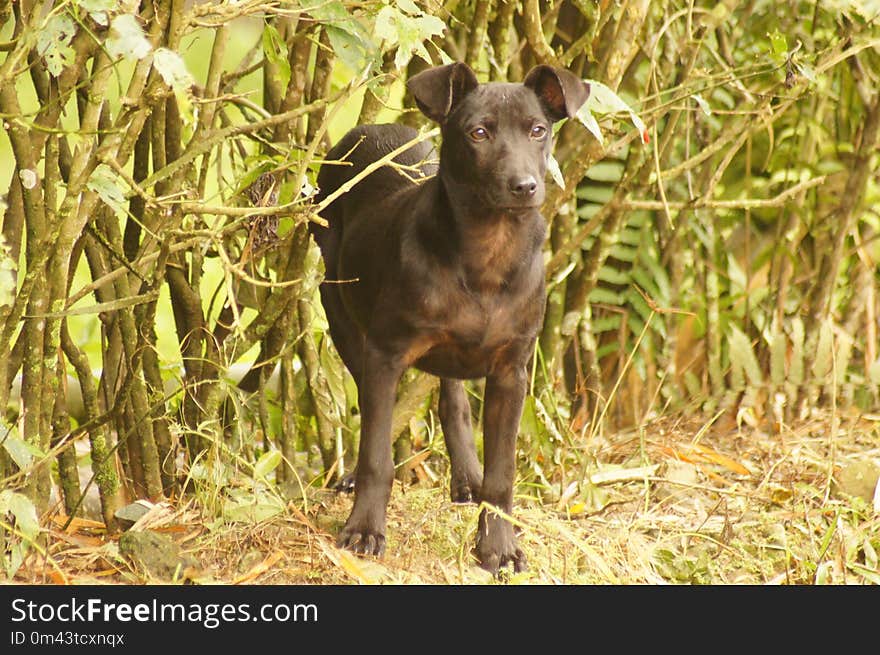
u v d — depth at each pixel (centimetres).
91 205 576
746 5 856
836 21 855
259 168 622
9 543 586
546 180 739
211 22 561
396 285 620
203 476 643
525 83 614
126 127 562
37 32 506
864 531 652
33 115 533
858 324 899
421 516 671
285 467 729
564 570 591
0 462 594
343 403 748
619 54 711
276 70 710
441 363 647
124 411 658
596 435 845
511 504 634
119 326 644
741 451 823
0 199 553
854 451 809
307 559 603
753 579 612
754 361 876
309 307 719
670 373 873
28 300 576
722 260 885
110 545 591
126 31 487
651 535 667
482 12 722
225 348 686
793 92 805
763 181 888
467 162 596
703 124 859
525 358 640
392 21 544
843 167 885
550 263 767
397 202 671
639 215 855
